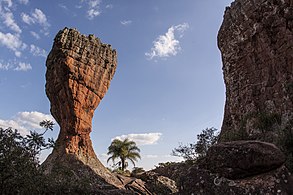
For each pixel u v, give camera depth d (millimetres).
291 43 17094
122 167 52375
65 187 11992
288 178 6422
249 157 6648
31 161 9836
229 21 23281
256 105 19000
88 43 42375
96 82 41781
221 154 7059
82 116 39562
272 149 6727
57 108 41062
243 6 21359
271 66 18672
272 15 18625
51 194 11227
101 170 37156
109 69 44219
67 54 39375
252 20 20266
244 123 19109
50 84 41375
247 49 20953
